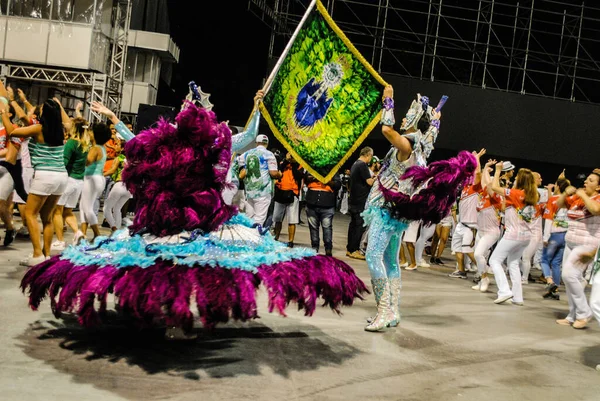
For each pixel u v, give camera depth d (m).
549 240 9.53
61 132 6.89
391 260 5.69
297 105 5.91
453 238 10.43
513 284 7.98
